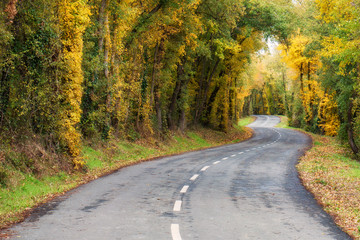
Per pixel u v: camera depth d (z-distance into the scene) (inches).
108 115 786.2
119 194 378.6
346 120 1111.0
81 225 253.3
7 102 455.5
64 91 533.6
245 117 4146.2
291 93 2827.3
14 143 455.8
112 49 802.8
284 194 394.3
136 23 880.9
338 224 267.7
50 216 281.7
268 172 578.9
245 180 492.1
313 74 2033.7
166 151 990.4
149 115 1083.3
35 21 493.0
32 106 489.7
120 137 895.1
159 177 507.2
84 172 550.9
